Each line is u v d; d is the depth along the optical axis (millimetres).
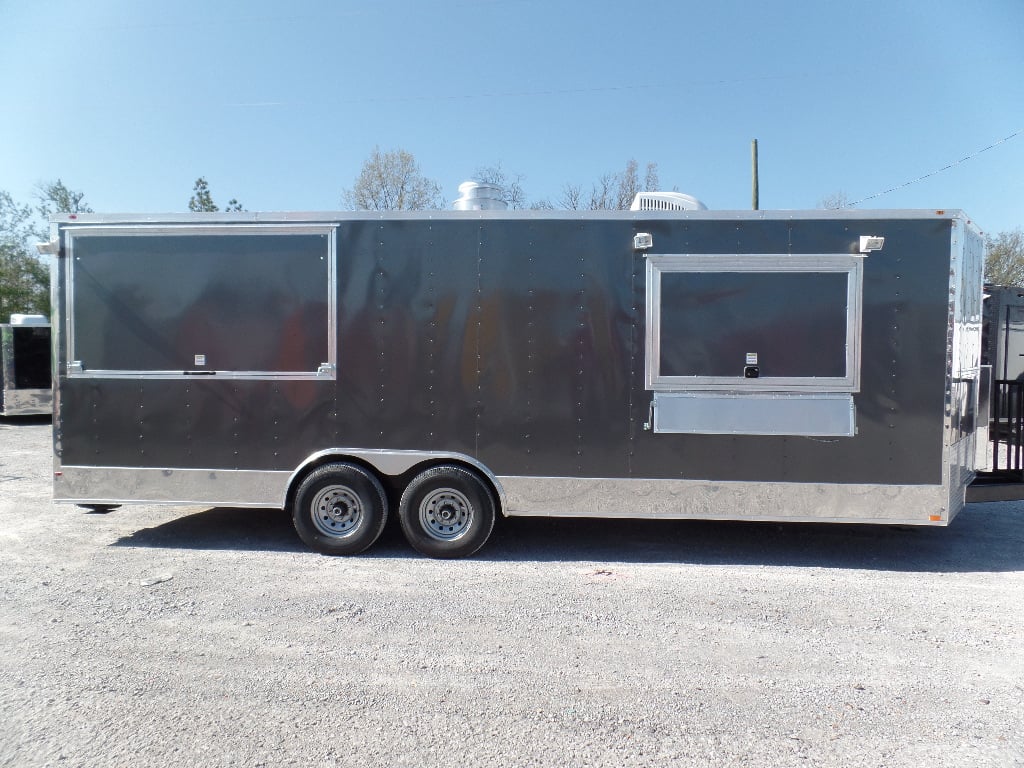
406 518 5504
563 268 5348
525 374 5383
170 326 5598
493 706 3148
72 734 2889
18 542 5953
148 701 3176
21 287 31891
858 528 6504
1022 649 3812
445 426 5445
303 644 3824
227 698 3209
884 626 4125
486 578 5012
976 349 5926
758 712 3109
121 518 6824
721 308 5246
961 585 4914
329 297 5477
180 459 5625
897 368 5145
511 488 5430
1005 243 30047
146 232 5594
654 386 5301
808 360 5195
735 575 5113
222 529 6395
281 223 5492
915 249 5121
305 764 2686
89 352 5668
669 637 3941
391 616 4250
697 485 5305
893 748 2828
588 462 5371
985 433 6070
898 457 5156
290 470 5566
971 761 2738
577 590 4746
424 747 2811
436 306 5426
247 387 5555
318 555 5582
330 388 5500
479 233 5387
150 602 4473
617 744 2842
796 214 5191
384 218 5438
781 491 5242
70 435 5703
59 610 4320
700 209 5848
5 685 3322
